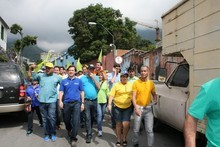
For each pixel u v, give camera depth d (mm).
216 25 4363
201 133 4816
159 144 6812
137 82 5867
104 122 9344
